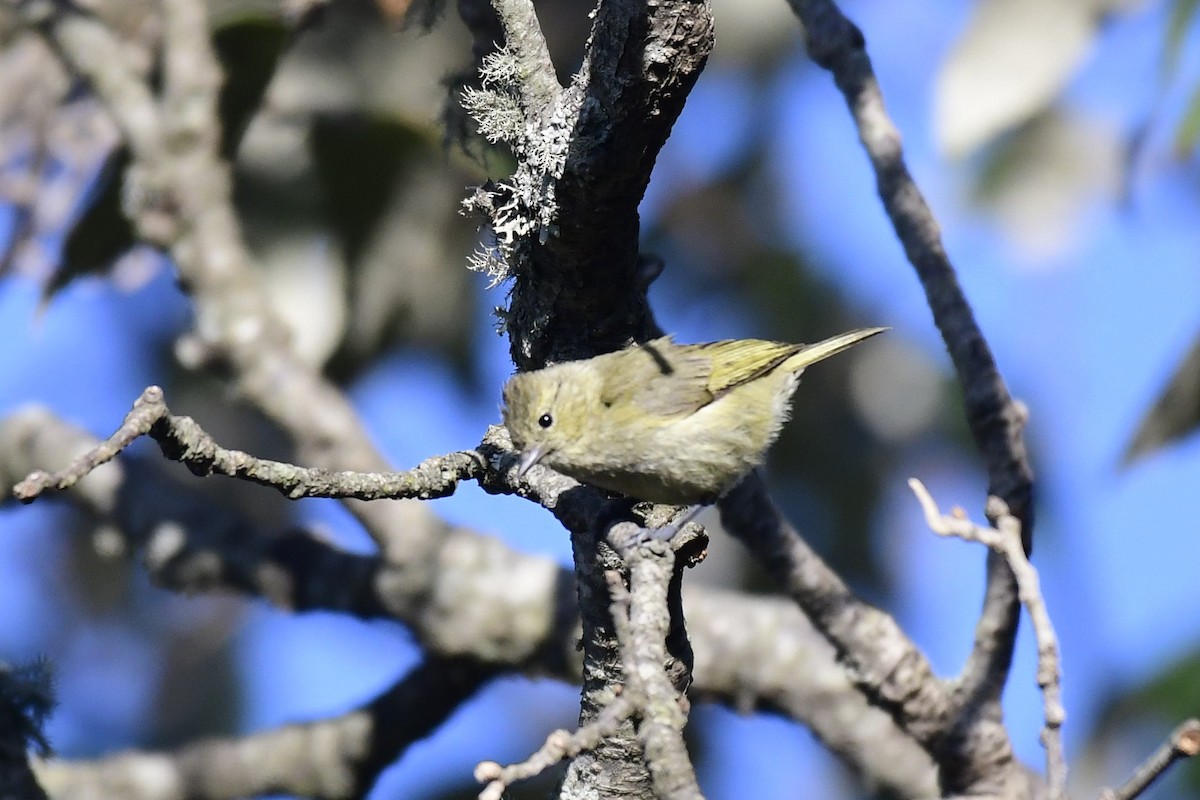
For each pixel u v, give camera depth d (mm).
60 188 11688
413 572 10820
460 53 11195
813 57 10461
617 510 8172
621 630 6445
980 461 13727
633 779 8109
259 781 10836
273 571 11023
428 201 11305
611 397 9688
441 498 7781
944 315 9727
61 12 10703
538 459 9031
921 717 9594
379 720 10805
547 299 8688
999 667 9656
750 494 9922
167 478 11734
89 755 14211
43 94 11625
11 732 8875
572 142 7355
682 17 6902
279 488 6871
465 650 10742
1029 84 9250
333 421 10383
